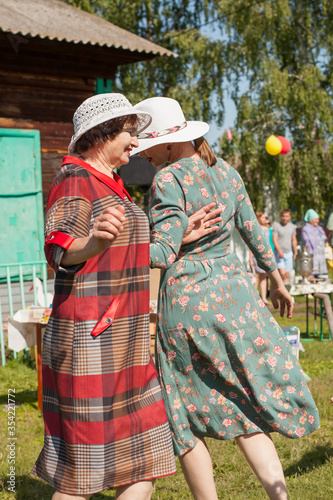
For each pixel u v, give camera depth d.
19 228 9.64
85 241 2.03
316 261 12.31
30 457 4.03
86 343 2.18
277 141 13.89
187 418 2.69
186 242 2.63
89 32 10.09
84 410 2.17
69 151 2.38
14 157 9.63
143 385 2.32
